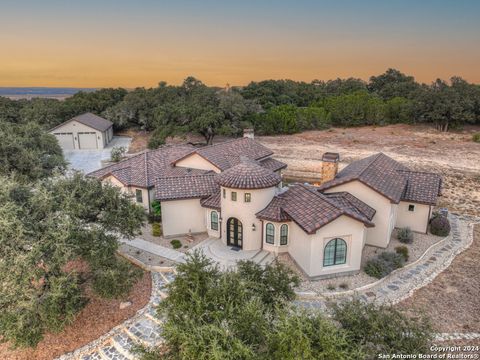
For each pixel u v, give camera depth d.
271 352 11.12
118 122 77.75
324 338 10.75
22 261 13.96
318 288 19.48
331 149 60.34
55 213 16.75
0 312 14.30
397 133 72.81
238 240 24.19
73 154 60.69
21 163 33.69
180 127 62.00
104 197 19.81
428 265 21.95
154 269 21.61
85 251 16.84
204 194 25.98
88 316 17.50
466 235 26.73
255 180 22.75
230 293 13.28
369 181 23.98
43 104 78.62
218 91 75.00
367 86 135.50
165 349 13.55
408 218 26.88
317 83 134.75
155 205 29.17
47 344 15.94
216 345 10.64
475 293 18.75
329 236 19.75
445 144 60.91
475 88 75.50
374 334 11.79
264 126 73.88
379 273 20.42
